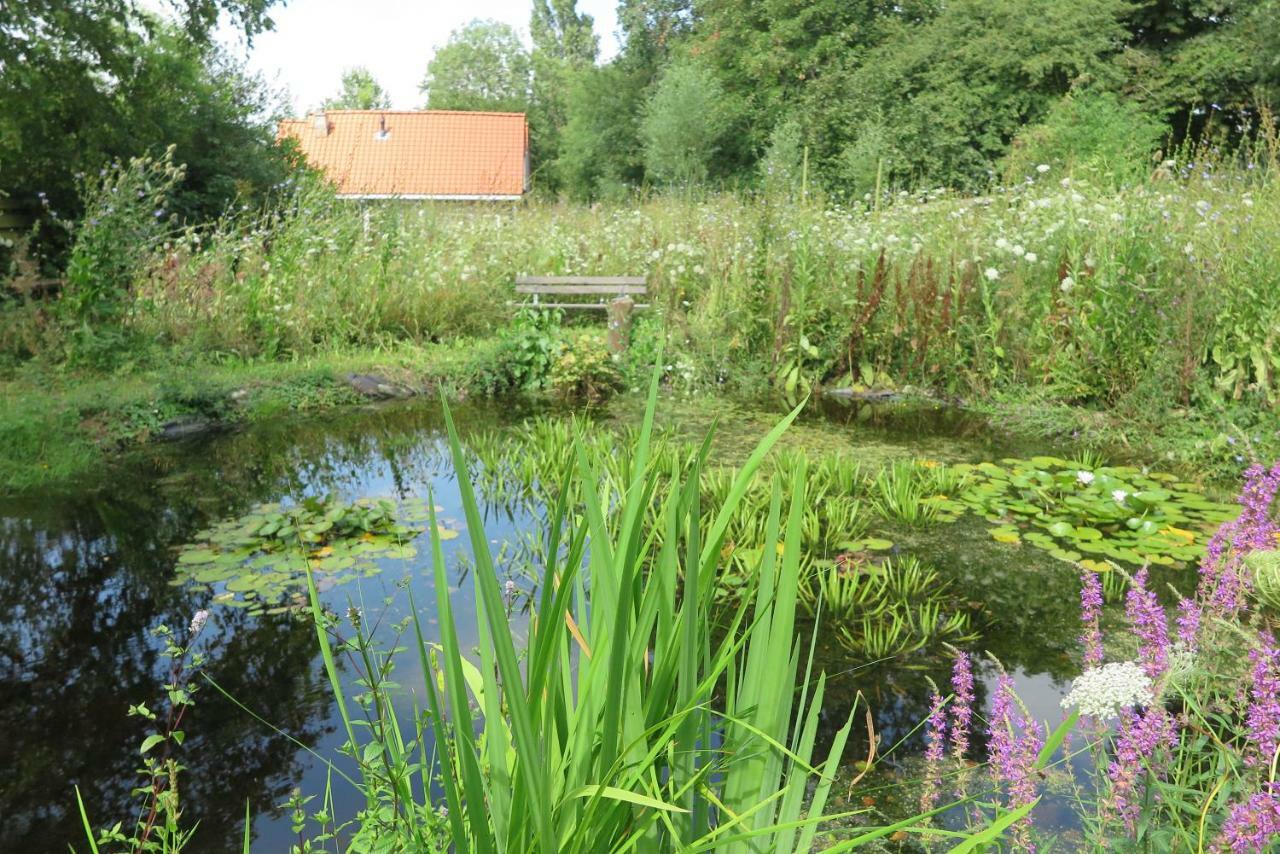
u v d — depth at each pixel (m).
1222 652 2.32
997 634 3.39
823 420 6.89
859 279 8.13
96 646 3.41
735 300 8.65
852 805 2.33
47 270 10.70
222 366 8.38
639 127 33.81
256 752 2.69
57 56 11.31
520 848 1.12
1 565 4.24
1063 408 6.72
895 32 24.92
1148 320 6.59
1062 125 15.89
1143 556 4.11
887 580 3.86
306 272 9.55
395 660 3.19
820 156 23.97
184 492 5.35
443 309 9.88
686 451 5.44
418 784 2.24
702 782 1.28
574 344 8.49
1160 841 1.63
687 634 1.19
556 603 1.11
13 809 2.48
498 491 5.18
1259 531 2.36
